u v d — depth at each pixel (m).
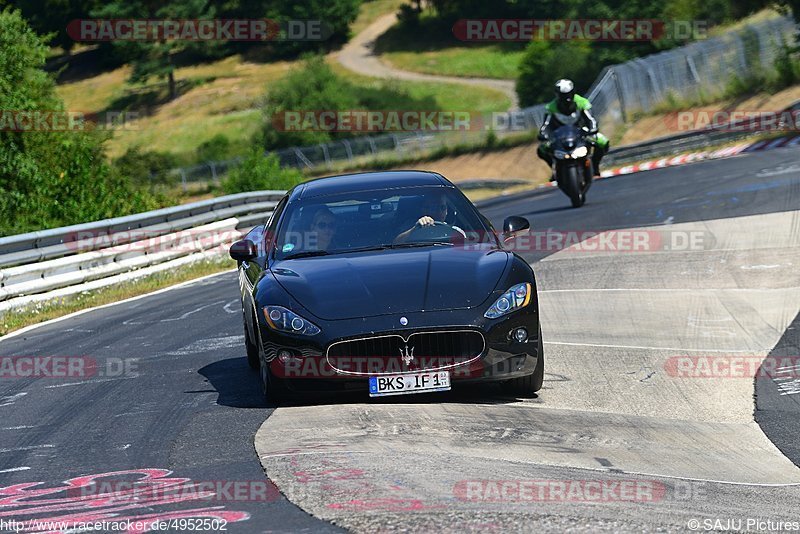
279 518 15.26
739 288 37.50
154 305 47.59
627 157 130.38
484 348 22.81
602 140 69.12
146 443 21.73
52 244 52.59
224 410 24.33
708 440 20.84
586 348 30.12
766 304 34.62
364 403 23.89
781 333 30.73
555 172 68.31
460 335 22.88
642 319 33.84
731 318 33.09
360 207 27.50
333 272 24.52
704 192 67.31
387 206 27.50
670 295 37.22
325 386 23.03
